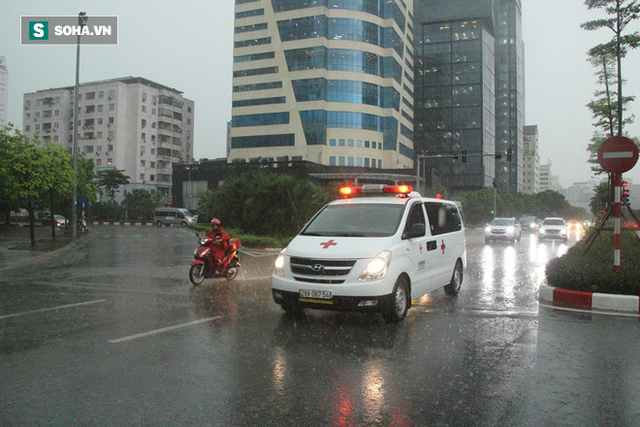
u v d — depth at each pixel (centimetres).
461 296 862
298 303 626
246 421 334
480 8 10206
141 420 335
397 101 7594
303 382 410
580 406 363
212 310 720
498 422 335
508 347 521
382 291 600
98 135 8038
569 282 797
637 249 1316
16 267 1353
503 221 2742
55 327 606
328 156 6975
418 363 464
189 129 9138
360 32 7094
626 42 1975
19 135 1862
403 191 804
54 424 328
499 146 13800
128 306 752
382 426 328
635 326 618
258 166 6694
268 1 7281
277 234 2523
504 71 13875
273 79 7219
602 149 828
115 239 2844
